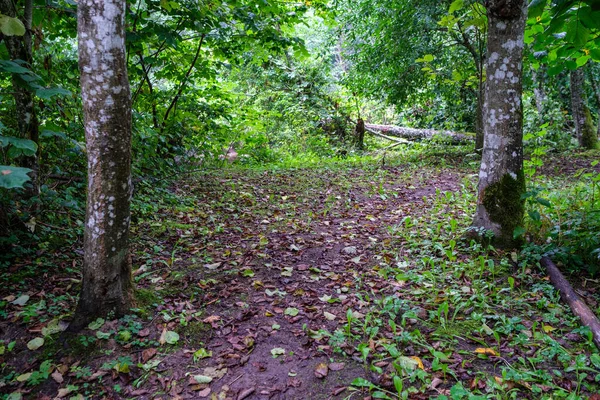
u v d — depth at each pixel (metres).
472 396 2.07
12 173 1.85
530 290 3.32
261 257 4.17
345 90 15.05
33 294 3.23
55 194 3.93
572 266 3.58
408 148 12.56
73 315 2.96
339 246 4.50
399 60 9.70
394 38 9.40
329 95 15.16
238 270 3.86
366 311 3.15
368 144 14.18
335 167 9.33
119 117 2.69
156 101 7.02
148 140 6.00
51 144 4.53
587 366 2.40
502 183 3.99
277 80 14.66
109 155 2.71
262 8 6.10
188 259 4.10
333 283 3.65
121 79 2.66
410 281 3.55
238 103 13.71
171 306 3.19
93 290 2.84
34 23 4.39
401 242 4.44
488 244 4.03
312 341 2.79
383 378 2.37
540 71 10.37
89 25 2.51
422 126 15.98
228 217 5.46
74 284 3.44
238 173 8.11
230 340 2.83
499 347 2.63
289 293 3.49
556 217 4.41
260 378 2.47
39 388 2.39
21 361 2.58
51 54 5.02
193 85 7.81
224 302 3.32
